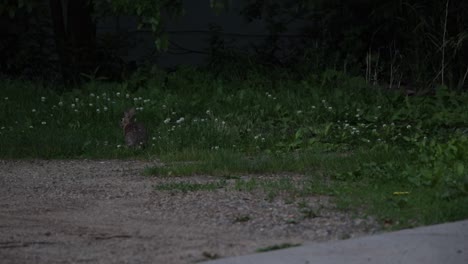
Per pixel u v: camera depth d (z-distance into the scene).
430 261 11.67
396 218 14.49
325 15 38.19
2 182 19.34
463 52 36.44
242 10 39.03
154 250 12.70
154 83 32.69
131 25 39.31
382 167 19.42
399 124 27.98
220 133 25.34
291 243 13.00
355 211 15.14
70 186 18.66
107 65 36.97
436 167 18.42
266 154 23.02
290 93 32.00
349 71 36.75
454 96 31.98
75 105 28.61
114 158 23.38
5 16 36.12
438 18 37.12
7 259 12.29
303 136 25.42
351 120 28.61
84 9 36.28
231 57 37.34
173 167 20.42
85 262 12.10
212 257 12.27
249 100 30.33
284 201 16.20
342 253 11.98
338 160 20.95
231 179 19.25
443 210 14.59
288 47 39.41
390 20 37.38
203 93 32.12
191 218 14.89
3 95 29.98
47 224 14.63
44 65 36.41
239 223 14.45
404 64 36.69
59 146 23.80
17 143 23.94
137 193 17.50
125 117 23.98
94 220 14.91
